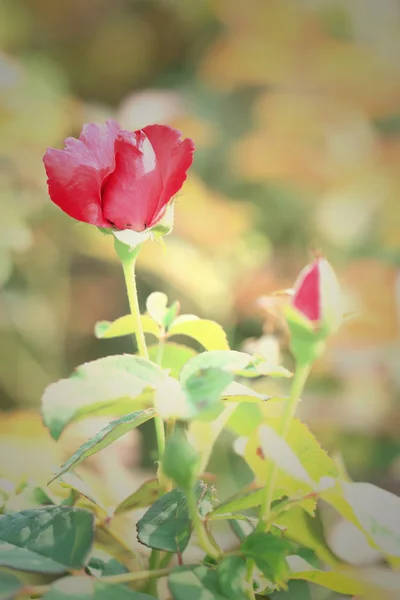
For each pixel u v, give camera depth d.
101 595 0.65
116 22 2.17
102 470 0.89
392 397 1.55
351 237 1.88
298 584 0.71
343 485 0.68
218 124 2.04
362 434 1.50
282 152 1.98
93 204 0.70
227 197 1.92
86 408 0.65
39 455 0.88
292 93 2.11
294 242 1.90
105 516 0.74
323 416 1.51
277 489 0.71
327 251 1.88
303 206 1.93
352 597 0.71
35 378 1.65
